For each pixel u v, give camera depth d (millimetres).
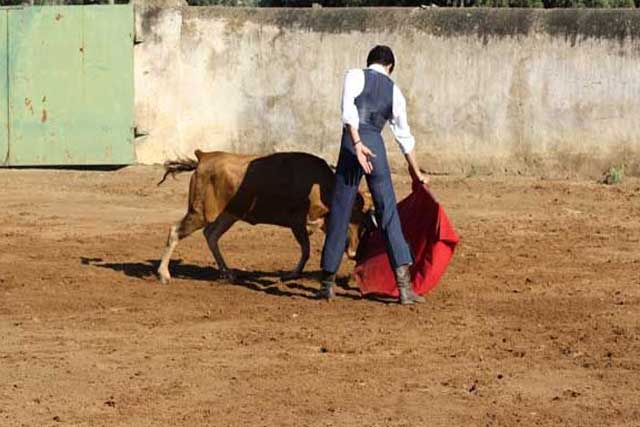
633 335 11016
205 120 23125
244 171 12875
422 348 10570
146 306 12266
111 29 23156
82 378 9672
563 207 19203
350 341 10812
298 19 22734
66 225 17484
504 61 22094
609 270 14125
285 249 15641
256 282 13508
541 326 11391
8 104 23281
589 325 11406
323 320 11641
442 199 19875
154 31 23125
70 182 21906
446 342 10789
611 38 21656
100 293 12836
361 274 12797
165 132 23297
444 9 22391
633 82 21625
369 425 8531
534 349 10555
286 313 11953
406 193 20594
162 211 18906
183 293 12883
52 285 13203
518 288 13102
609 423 8609
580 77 21828
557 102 21953
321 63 22672
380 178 12078
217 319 11719
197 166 13148
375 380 9602
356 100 11977
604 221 17922
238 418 8664
